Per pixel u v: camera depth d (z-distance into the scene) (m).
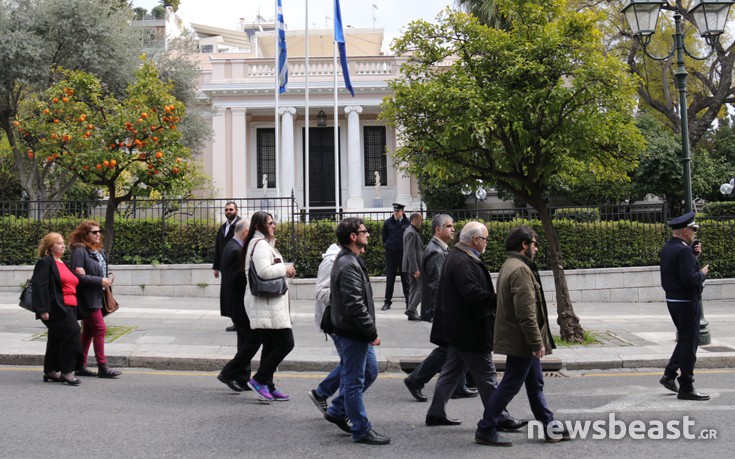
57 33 18.55
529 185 10.38
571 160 10.43
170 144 11.13
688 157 10.32
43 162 19.28
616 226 15.65
